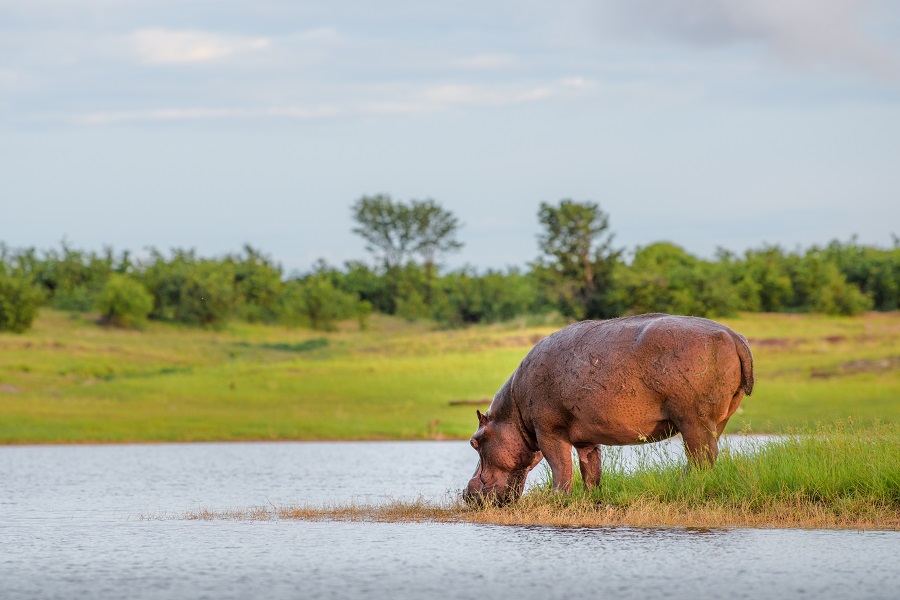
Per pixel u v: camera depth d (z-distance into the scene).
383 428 143.75
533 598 29.16
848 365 180.50
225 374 196.62
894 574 32.00
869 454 47.03
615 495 47.94
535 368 47.56
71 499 62.91
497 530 42.50
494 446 49.22
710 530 40.84
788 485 46.16
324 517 49.25
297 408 163.88
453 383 186.12
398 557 36.38
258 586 31.33
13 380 187.75
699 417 44.25
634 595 29.39
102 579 32.75
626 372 44.81
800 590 29.78
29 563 36.12
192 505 58.59
